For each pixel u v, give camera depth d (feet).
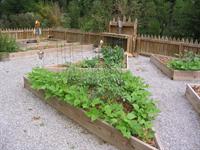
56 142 14.57
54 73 21.42
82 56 38.73
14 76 26.73
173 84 26.37
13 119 17.10
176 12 49.21
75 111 16.67
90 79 18.92
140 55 42.45
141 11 51.60
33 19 55.83
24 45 42.91
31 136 15.11
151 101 17.22
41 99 20.43
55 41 49.52
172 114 18.93
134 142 13.26
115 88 17.56
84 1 61.46
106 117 14.74
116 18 49.52
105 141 14.74
